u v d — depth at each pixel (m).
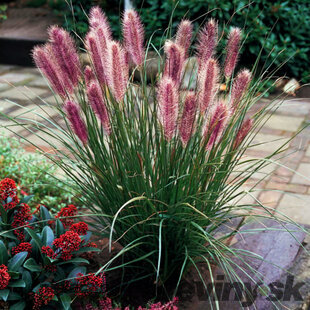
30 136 4.00
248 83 2.14
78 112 2.01
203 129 1.99
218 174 2.13
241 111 2.16
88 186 2.27
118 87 1.91
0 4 7.34
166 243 2.11
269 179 3.42
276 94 5.11
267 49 5.21
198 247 2.26
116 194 2.13
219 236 2.65
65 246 2.05
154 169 2.21
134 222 2.16
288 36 5.31
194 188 2.08
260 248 2.57
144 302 2.22
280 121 4.45
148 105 2.11
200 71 2.10
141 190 2.10
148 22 5.50
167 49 1.90
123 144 2.11
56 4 6.73
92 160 2.12
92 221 2.79
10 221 2.29
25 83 5.43
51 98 4.96
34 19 6.67
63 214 2.36
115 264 2.43
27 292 2.03
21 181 3.17
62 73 2.05
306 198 3.15
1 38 6.01
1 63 6.12
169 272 2.30
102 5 5.89
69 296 2.03
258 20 5.17
